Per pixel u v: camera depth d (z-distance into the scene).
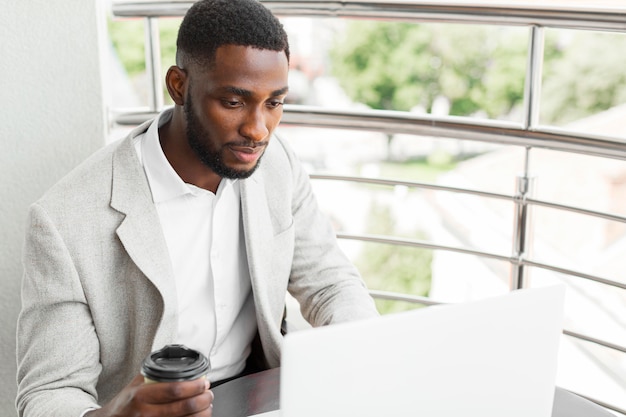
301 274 1.70
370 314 1.56
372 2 1.88
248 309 1.62
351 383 0.89
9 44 1.84
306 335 0.86
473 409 0.97
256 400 1.23
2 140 1.87
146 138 1.49
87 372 1.40
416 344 0.91
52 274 1.37
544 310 0.98
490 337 0.95
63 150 1.92
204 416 1.07
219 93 1.32
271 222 1.63
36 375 1.35
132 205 1.42
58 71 1.88
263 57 1.32
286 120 1.99
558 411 1.20
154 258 1.42
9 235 1.92
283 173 1.65
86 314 1.41
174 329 1.44
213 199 1.52
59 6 1.85
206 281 1.54
